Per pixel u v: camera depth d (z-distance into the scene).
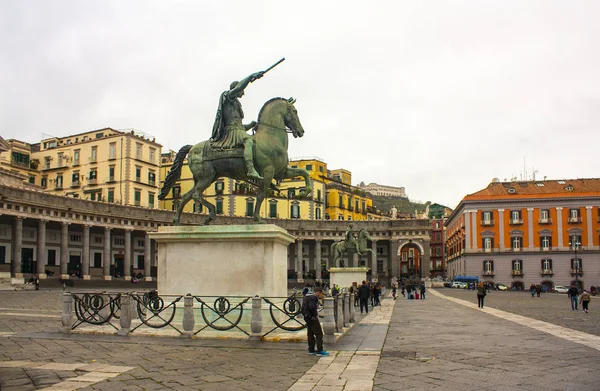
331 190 118.12
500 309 34.16
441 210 164.50
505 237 97.75
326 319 14.85
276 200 104.56
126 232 76.06
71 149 90.44
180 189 94.62
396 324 22.19
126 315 15.59
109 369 10.84
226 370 10.82
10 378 10.05
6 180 73.62
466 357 12.85
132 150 86.75
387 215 146.25
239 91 16.86
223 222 91.12
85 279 68.88
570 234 95.12
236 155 16.61
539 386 9.65
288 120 17.11
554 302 46.62
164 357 12.19
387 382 9.91
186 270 16.38
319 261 102.38
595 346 15.02
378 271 110.56
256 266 15.88
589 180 101.06
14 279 54.69
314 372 10.69
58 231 73.12
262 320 15.19
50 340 14.73
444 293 69.31
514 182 103.56
